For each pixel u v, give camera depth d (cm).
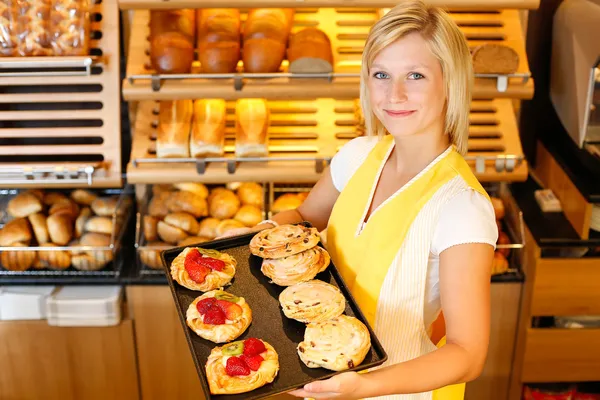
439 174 141
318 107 247
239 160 230
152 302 237
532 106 271
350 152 164
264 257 153
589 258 227
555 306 235
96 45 233
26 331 236
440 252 136
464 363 124
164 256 161
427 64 130
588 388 264
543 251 228
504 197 250
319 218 175
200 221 245
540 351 241
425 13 130
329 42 229
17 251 232
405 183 147
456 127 141
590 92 225
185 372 249
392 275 144
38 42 225
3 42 225
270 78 220
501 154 235
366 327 137
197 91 219
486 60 215
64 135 235
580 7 235
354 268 154
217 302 144
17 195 247
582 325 239
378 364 131
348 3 207
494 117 243
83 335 238
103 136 234
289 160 233
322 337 134
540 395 253
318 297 144
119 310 233
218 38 223
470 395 256
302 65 216
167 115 235
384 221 146
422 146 144
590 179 229
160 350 245
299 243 154
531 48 263
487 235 132
